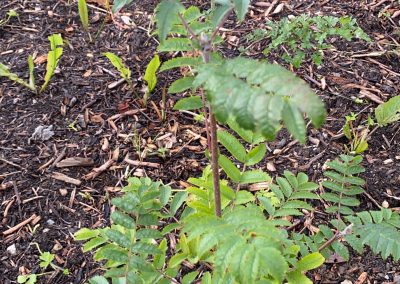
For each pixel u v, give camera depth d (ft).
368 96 9.47
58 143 8.82
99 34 10.59
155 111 9.32
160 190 6.07
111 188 8.28
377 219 6.15
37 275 7.26
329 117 9.23
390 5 11.02
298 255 6.56
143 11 11.02
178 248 5.95
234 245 3.80
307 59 10.02
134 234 5.33
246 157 5.96
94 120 9.14
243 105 3.43
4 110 9.24
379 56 10.16
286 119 3.40
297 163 8.59
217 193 5.28
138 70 9.88
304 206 6.31
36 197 8.13
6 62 9.96
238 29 10.61
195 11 5.16
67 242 7.63
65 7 11.09
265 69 3.58
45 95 9.47
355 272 7.25
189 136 8.97
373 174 8.43
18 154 8.64
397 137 8.96
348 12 10.90
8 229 7.77
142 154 8.68
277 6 11.07
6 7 11.00
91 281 5.42
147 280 5.42
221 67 3.75
